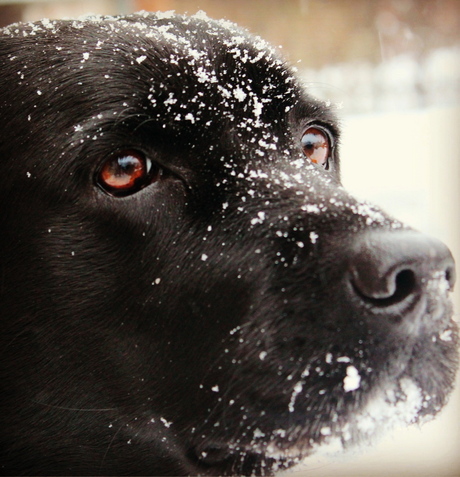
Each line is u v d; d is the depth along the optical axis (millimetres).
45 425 583
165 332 556
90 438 582
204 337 549
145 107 557
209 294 549
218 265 549
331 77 1862
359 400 525
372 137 1736
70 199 558
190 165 560
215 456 566
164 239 556
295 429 534
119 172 556
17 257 571
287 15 1771
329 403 527
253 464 571
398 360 523
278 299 535
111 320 562
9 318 576
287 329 531
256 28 1748
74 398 575
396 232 527
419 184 1485
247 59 590
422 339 527
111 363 566
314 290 528
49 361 574
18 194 570
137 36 581
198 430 555
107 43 577
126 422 574
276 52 623
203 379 550
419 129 1761
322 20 1800
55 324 568
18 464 591
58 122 563
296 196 554
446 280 538
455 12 1879
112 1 1428
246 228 549
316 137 628
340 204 545
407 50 1899
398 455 832
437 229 1276
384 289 515
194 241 554
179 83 563
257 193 557
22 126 571
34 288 569
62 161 558
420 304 521
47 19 629
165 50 572
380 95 1893
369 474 790
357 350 521
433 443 841
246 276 543
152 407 565
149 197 556
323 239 534
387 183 1486
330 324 524
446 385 540
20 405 582
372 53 1872
